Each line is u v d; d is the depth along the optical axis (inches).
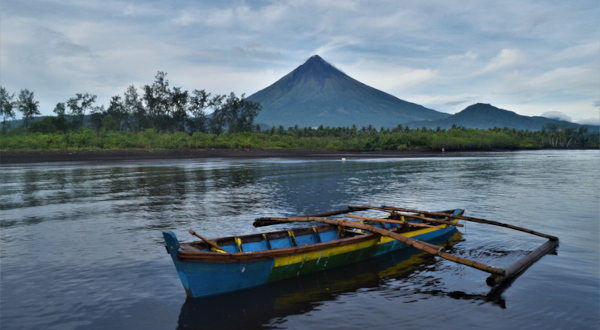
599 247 412.5
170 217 567.8
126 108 3833.7
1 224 525.0
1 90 2928.2
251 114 4037.9
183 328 242.1
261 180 1074.7
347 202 709.3
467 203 696.4
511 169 1528.1
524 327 242.1
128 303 277.4
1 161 1637.6
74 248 408.8
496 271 297.6
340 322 250.4
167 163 1723.7
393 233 356.8
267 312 265.3
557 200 725.9
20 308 268.4
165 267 351.6
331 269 356.2
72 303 277.0
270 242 358.3
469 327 242.1
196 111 3900.1
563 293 294.5
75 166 1524.4
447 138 4291.3
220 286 293.3
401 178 1147.3
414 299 287.9
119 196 776.3
